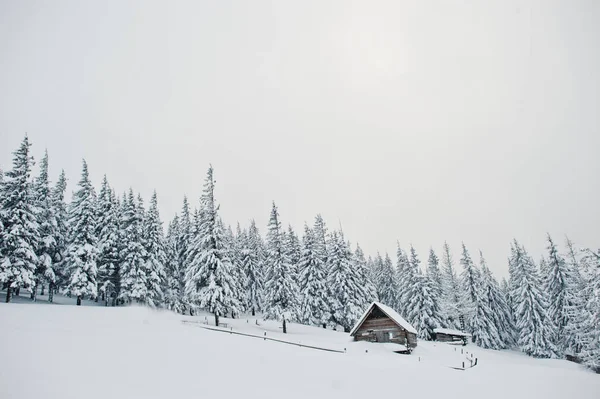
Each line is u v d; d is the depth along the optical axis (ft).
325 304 174.29
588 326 128.47
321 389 48.21
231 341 83.82
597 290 120.78
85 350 50.42
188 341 73.20
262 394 41.83
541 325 170.19
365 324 138.51
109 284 149.18
